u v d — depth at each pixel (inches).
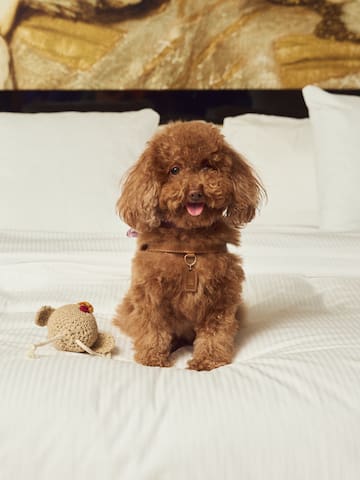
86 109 66.7
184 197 29.9
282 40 66.1
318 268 44.9
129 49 66.2
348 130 52.2
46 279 44.1
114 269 44.7
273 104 66.7
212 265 31.8
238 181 32.3
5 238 46.9
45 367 26.9
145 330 32.2
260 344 33.1
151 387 26.1
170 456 23.8
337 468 23.8
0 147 53.1
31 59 66.4
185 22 65.7
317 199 54.7
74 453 23.9
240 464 23.8
